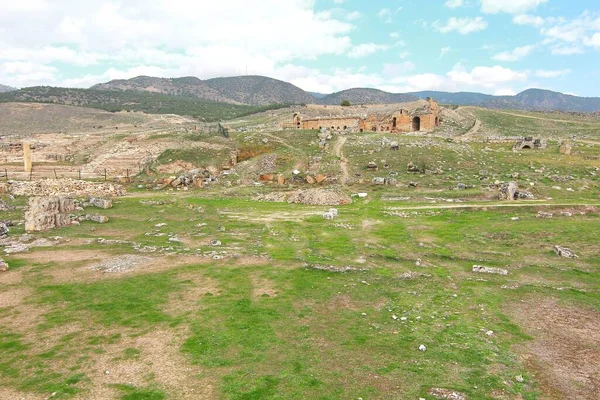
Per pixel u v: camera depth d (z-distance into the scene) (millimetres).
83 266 30500
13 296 24734
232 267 30547
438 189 61844
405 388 15430
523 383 16000
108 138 107125
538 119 145500
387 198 59188
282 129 111438
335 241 37938
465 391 15242
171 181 73188
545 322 21875
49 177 76750
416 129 125125
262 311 22766
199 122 197875
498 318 22250
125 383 15695
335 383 15758
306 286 26844
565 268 30656
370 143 91375
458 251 34844
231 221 46469
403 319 21922
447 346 18969
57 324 20969
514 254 34062
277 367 16984
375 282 27812
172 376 16234
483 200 54812
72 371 16562
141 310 22766
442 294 25766
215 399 14680
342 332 20391
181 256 33219
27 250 34438
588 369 17188
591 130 123125
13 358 17578
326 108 181875
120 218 48250
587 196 55375
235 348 18594
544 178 63938
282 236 39844
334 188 62500
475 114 152125
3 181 69375
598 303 24453
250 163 83375
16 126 171875
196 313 22375
